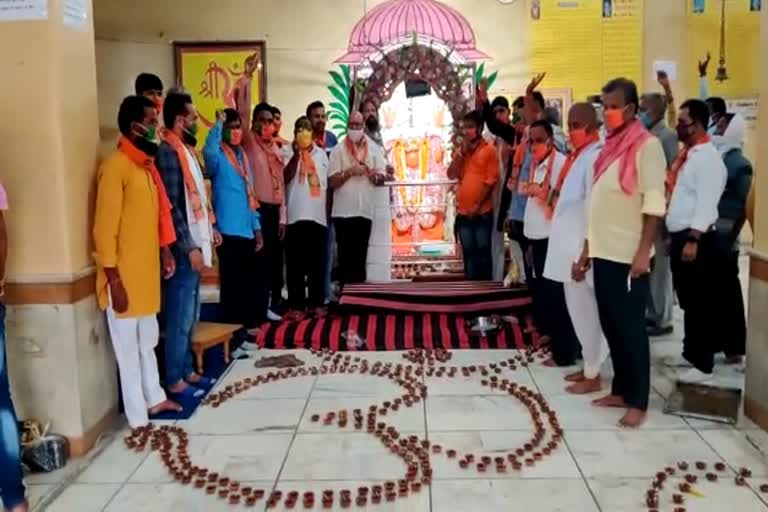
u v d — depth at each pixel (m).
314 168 5.96
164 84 7.73
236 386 4.38
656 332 5.41
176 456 3.42
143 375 3.88
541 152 4.68
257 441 3.60
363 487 3.09
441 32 7.66
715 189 4.24
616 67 7.73
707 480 3.10
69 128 3.36
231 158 5.14
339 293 6.14
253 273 5.47
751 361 3.72
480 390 4.28
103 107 7.62
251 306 5.43
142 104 3.55
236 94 5.54
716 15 7.70
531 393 4.16
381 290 5.93
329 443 3.56
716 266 4.43
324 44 7.71
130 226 3.56
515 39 7.71
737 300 4.63
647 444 3.47
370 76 7.27
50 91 3.26
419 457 3.36
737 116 4.59
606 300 3.69
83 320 3.46
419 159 7.49
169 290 4.10
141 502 3.02
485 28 7.71
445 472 3.23
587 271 3.91
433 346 5.16
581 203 4.05
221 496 3.05
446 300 5.74
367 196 6.24
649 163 3.50
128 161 3.55
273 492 3.07
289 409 4.02
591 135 4.09
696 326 4.47
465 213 6.23
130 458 3.44
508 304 5.64
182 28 7.70
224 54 7.71
